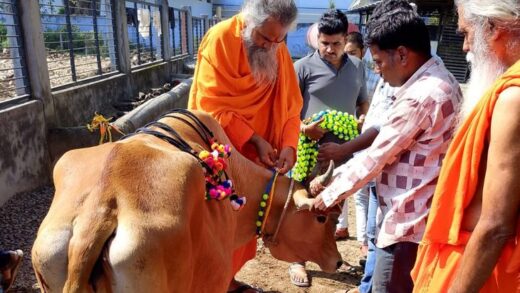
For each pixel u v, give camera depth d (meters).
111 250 1.71
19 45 6.15
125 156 1.93
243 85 3.11
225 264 2.33
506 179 1.54
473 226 1.82
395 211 2.53
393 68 2.46
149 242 1.72
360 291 3.50
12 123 5.64
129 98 10.67
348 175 2.52
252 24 2.96
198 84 3.15
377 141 2.45
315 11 28.61
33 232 4.71
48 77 6.64
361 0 14.42
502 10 1.59
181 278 1.86
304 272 3.99
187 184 1.94
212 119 2.81
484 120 1.65
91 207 1.77
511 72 1.57
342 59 4.28
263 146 3.17
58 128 6.61
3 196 5.38
